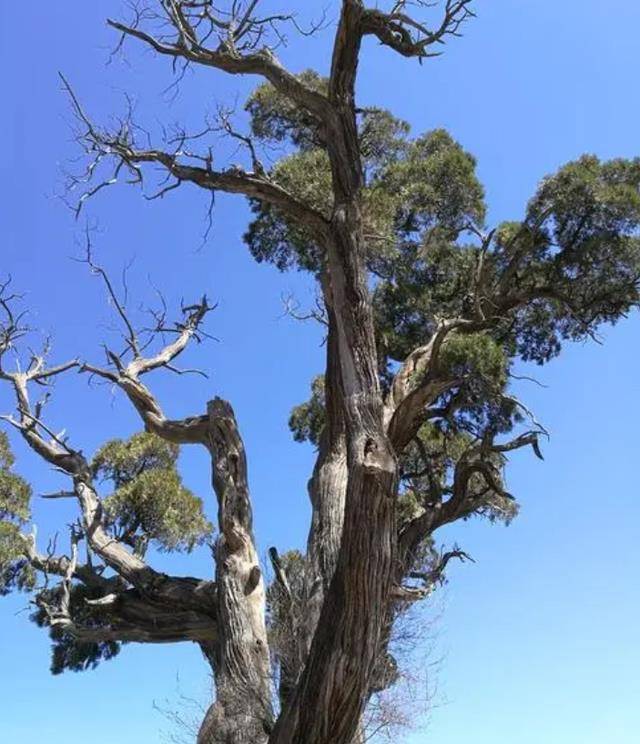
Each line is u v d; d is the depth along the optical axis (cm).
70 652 1931
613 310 1664
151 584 1399
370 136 1823
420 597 1160
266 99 1742
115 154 1295
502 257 1683
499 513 1927
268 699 1109
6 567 1747
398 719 1016
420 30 1128
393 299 1722
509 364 1582
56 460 1616
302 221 1266
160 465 2081
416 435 1664
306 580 1182
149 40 1252
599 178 1658
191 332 1694
